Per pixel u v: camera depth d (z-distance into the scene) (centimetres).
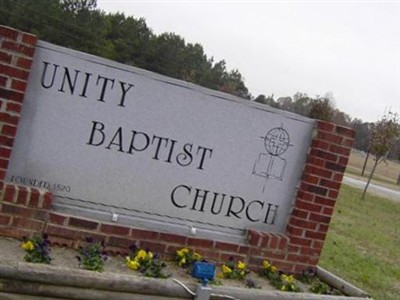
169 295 417
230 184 505
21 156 436
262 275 511
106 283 393
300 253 530
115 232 458
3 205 423
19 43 414
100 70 448
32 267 372
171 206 486
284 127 514
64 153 447
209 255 496
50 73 435
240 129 500
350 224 1430
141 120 465
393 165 7062
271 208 523
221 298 432
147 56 5878
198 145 487
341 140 523
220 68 6278
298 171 527
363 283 804
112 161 462
